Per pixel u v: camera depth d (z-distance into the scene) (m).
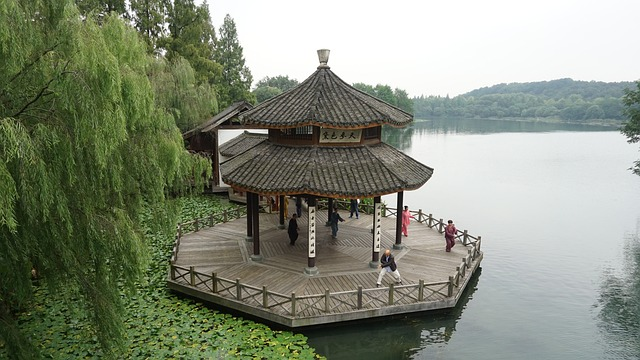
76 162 9.09
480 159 71.62
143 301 16.58
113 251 10.30
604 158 71.62
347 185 16.72
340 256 20.03
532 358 14.64
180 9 43.03
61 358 12.66
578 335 16.23
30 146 7.35
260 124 18.31
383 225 25.08
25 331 14.08
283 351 13.46
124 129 9.14
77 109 8.45
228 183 18.23
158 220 15.28
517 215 36.25
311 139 18.47
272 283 17.23
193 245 21.84
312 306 14.93
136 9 39.12
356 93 20.19
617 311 18.31
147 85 11.05
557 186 49.44
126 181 12.20
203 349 13.40
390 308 15.53
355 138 18.75
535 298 19.55
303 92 19.61
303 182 16.52
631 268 23.66
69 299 10.03
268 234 23.22
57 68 8.27
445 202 41.44
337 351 15.17
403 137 113.56
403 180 17.09
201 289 16.69
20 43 7.67
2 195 6.80
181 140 14.85
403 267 18.92
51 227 8.79
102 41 8.66
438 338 15.87
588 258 25.33
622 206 39.50
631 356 14.83
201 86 36.34
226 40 61.94
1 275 8.84
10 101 8.59
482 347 15.27
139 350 13.15
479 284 21.05
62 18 8.69
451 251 21.03
